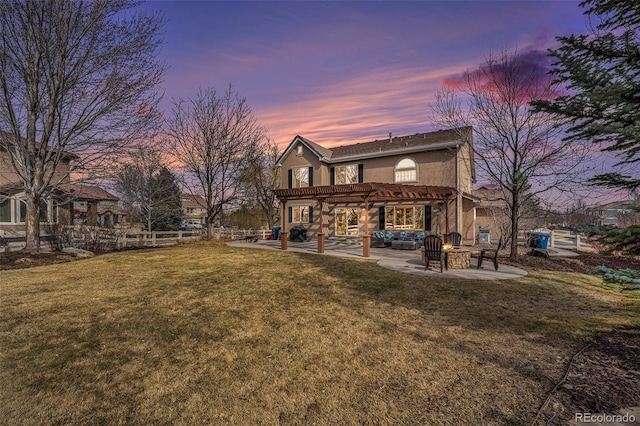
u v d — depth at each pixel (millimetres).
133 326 5066
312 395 3182
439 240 9188
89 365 3818
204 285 7730
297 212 22281
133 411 2959
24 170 12102
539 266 10445
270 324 5180
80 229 16422
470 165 18000
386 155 18375
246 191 26188
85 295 6777
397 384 3344
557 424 2543
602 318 5379
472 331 4809
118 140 13445
